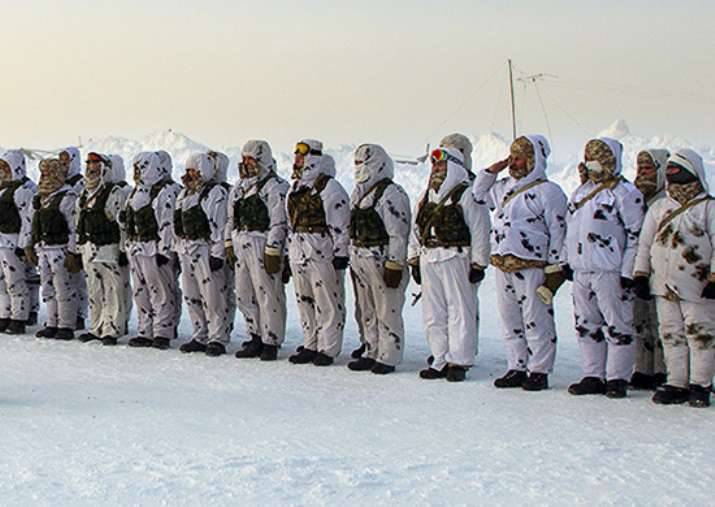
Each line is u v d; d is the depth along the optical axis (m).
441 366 9.77
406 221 10.05
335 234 10.36
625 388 8.73
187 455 6.60
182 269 11.42
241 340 12.48
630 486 5.89
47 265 12.42
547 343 9.14
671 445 6.84
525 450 6.73
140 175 11.75
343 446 6.85
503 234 9.18
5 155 12.87
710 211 8.14
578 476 6.10
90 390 8.98
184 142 26.12
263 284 10.88
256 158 10.95
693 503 5.57
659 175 9.23
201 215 11.22
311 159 10.48
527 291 9.09
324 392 8.95
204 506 5.54
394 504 5.57
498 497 5.69
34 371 10.02
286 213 10.83
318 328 10.61
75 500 5.66
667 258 8.27
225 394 8.83
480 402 8.48
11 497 5.71
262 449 6.76
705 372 8.23
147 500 5.65
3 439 7.10
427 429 7.40
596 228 8.64
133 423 7.59
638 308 9.13
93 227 11.91
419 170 23.25
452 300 9.65
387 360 10.09
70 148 12.66
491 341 12.26
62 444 6.95
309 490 5.80
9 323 13.06
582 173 8.91
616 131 24.05
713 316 8.22
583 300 8.84
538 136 9.20
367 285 10.19
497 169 9.34
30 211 12.70
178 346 11.96
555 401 8.52
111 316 12.11
